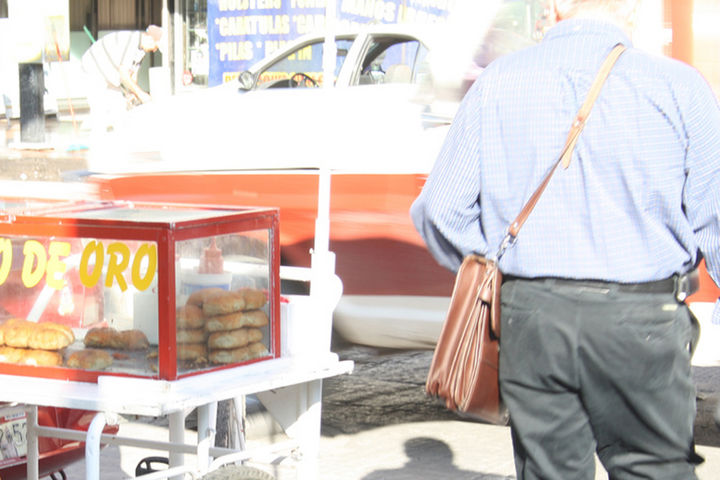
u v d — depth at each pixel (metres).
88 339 3.31
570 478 2.99
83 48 23.72
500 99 2.98
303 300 3.67
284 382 3.35
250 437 5.93
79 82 21.34
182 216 3.39
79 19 23.58
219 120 6.56
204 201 6.50
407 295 5.78
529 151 2.93
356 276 5.91
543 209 2.89
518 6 6.07
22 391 3.19
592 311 2.84
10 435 3.94
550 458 2.97
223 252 3.37
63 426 4.16
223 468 3.32
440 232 3.12
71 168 14.56
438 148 5.77
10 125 19.80
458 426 6.32
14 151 16.08
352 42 7.85
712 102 2.92
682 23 5.55
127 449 5.74
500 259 2.97
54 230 3.38
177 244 3.21
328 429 6.23
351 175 5.96
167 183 6.64
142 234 3.22
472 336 3.05
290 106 6.43
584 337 2.85
